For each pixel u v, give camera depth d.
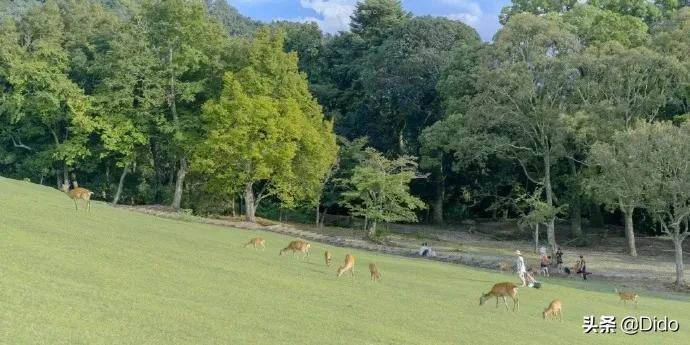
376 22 79.31
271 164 54.25
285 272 23.11
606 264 45.94
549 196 50.81
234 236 34.47
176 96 59.09
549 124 49.88
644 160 37.31
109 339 11.99
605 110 45.53
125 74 56.88
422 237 57.81
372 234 52.19
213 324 14.27
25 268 16.38
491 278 31.44
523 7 75.06
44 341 11.23
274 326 14.92
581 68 49.09
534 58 48.31
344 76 78.12
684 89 48.47
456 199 73.56
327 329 15.38
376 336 15.34
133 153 59.19
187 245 26.08
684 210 37.12
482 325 18.62
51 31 62.81
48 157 61.06
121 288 16.31
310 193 56.75
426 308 20.11
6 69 59.78
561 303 23.39
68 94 58.12
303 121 54.97
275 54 56.19
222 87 58.72
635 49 46.69
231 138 51.88
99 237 23.36
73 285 15.66
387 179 51.12
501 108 49.03
